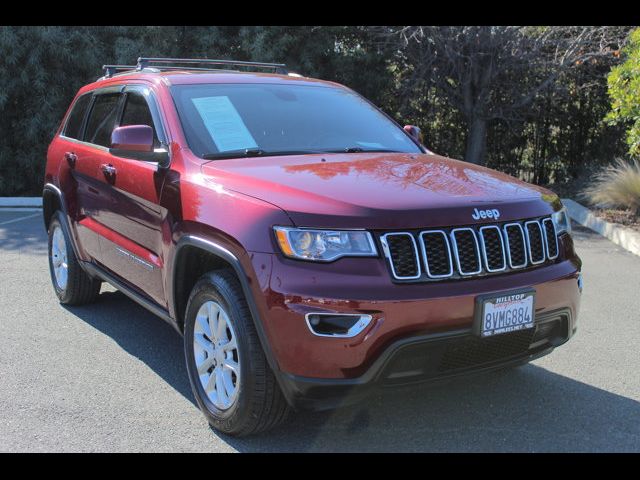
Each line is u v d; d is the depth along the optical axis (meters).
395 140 4.77
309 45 15.58
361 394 3.08
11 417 3.73
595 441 3.51
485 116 14.38
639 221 9.59
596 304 6.02
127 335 5.09
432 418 3.76
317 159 3.97
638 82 9.82
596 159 14.95
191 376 3.71
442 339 3.10
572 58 13.79
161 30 14.75
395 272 3.08
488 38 13.72
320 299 2.99
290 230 3.10
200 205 3.58
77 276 5.54
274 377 3.23
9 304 5.84
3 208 12.01
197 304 3.61
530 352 3.53
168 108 4.27
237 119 4.30
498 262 3.36
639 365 4.58
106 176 4.71
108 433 3.57
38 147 14.01
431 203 3.26
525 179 15.85
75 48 13.82
